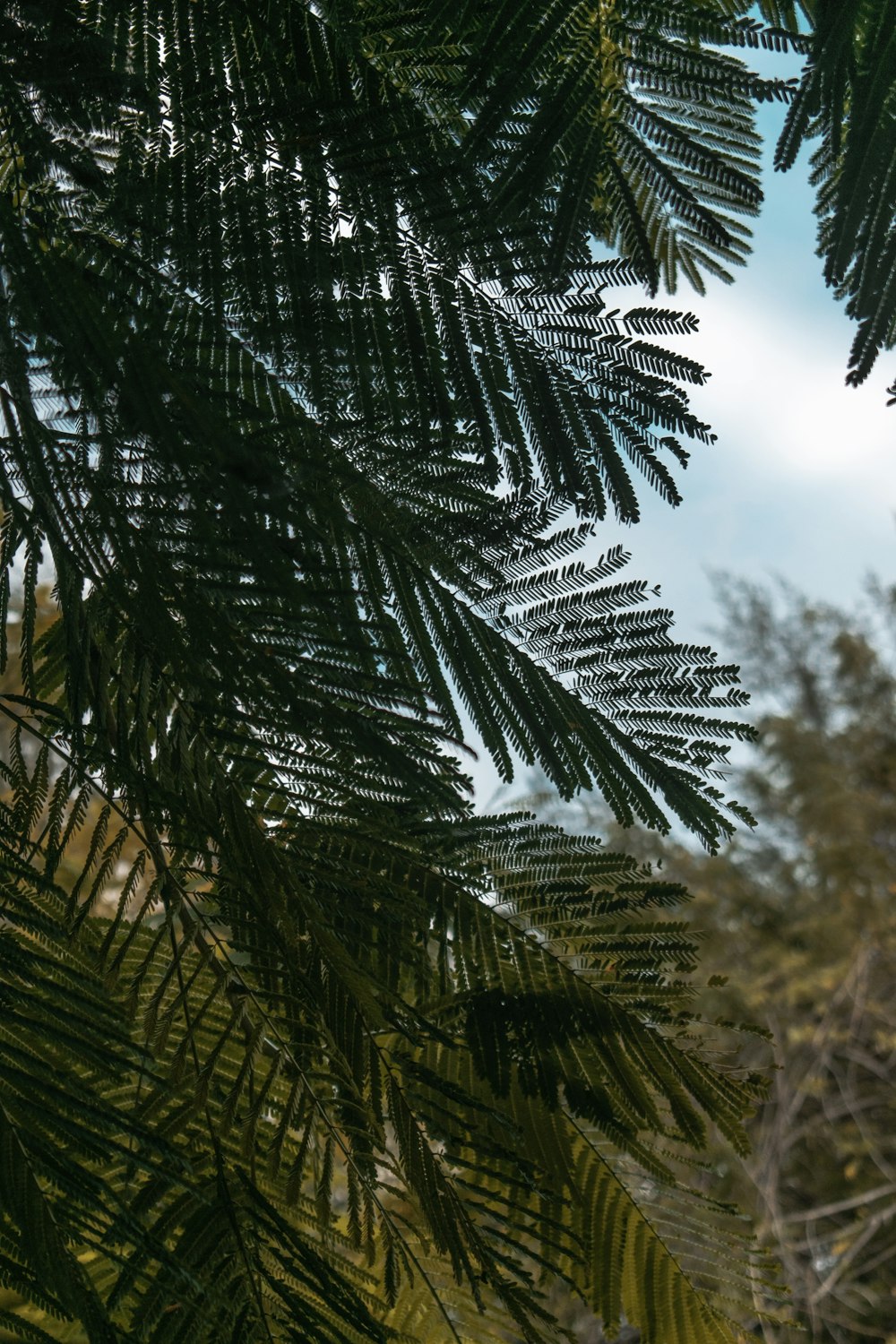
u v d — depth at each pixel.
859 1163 11.38
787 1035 13.31
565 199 1.16
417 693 0.99
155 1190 1.00
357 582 1.24
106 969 1.17
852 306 1.08
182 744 1.13
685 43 1.08
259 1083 1.22
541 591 1.30
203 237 1.07
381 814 1.23
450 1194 1.23
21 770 1.09
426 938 1.33
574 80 1.11
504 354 1.20
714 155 1.15
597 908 1.38
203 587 0.93
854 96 1.02
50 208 1.03
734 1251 1.47
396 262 1.16
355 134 1.12
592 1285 1.41
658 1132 1.38
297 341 1.11
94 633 1.09
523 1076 1.35
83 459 0.88
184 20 1.09
